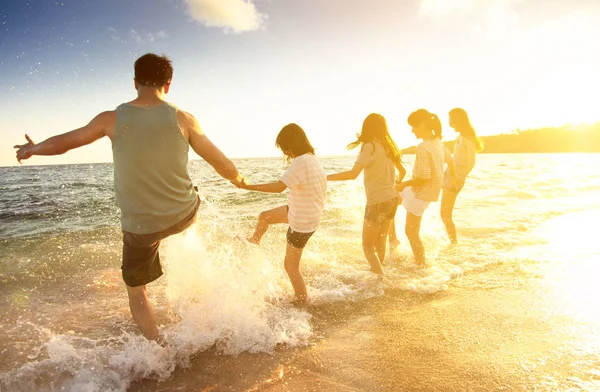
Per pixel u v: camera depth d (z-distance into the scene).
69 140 2.28
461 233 6.52
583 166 27.30
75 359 2.42
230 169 2.85
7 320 3.09
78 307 3.41
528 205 9.41
